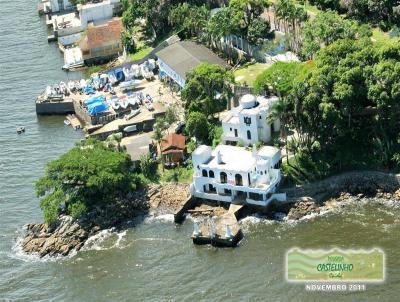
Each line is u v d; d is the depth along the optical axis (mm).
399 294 192625
